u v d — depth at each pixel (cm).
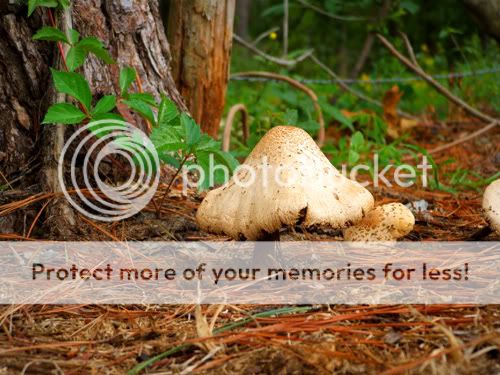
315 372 47
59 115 66
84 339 52
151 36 77
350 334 51
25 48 70
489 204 64
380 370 47
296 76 129
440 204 84
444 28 149
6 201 68
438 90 124
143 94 69
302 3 144
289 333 51
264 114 122
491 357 48
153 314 55
